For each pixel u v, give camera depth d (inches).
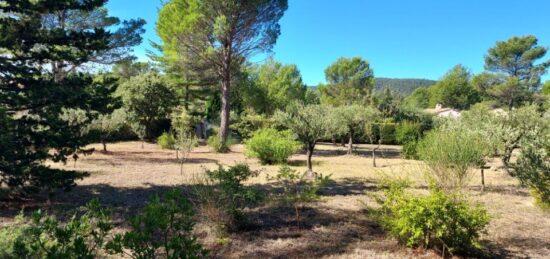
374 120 719.7
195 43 695.1
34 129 262.1
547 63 1695.4
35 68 261.0
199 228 208.4
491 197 321.1
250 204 269.9
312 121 419.8
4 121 226.4
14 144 231.9
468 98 2384.4
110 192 310.7
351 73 2071.9
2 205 247.9
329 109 473.7
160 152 687.1
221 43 726.5
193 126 1019.9
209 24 688.4
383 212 212.7
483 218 170.9
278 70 1563.7
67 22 713.6
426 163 272.5
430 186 199.9
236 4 661.9
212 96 1190.3
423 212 170.7
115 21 752.3
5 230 127.3
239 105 1376.7
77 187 327.0
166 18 694.5
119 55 765.3
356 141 1171.9
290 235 204.8
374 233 210.1
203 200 229.0
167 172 435.2
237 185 221.1
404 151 674.8
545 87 2188.7
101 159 538.9
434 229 174.4
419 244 183.3
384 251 181.5
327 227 219.9
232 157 638.5
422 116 1123.3
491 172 486.6
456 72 2423.7
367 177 431.8
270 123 984.3
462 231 172.6
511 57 1755.7
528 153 287.0
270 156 548.4
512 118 384.5
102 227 101.5
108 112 283.7
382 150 919.0
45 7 261.0
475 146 276.7
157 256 150.8
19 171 228.8
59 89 251.8
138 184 350.3
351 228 218.7
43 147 256.5
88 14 714.2
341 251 180.9
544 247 191.5
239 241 193.6
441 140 276.8
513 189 361.1
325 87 2175.2
